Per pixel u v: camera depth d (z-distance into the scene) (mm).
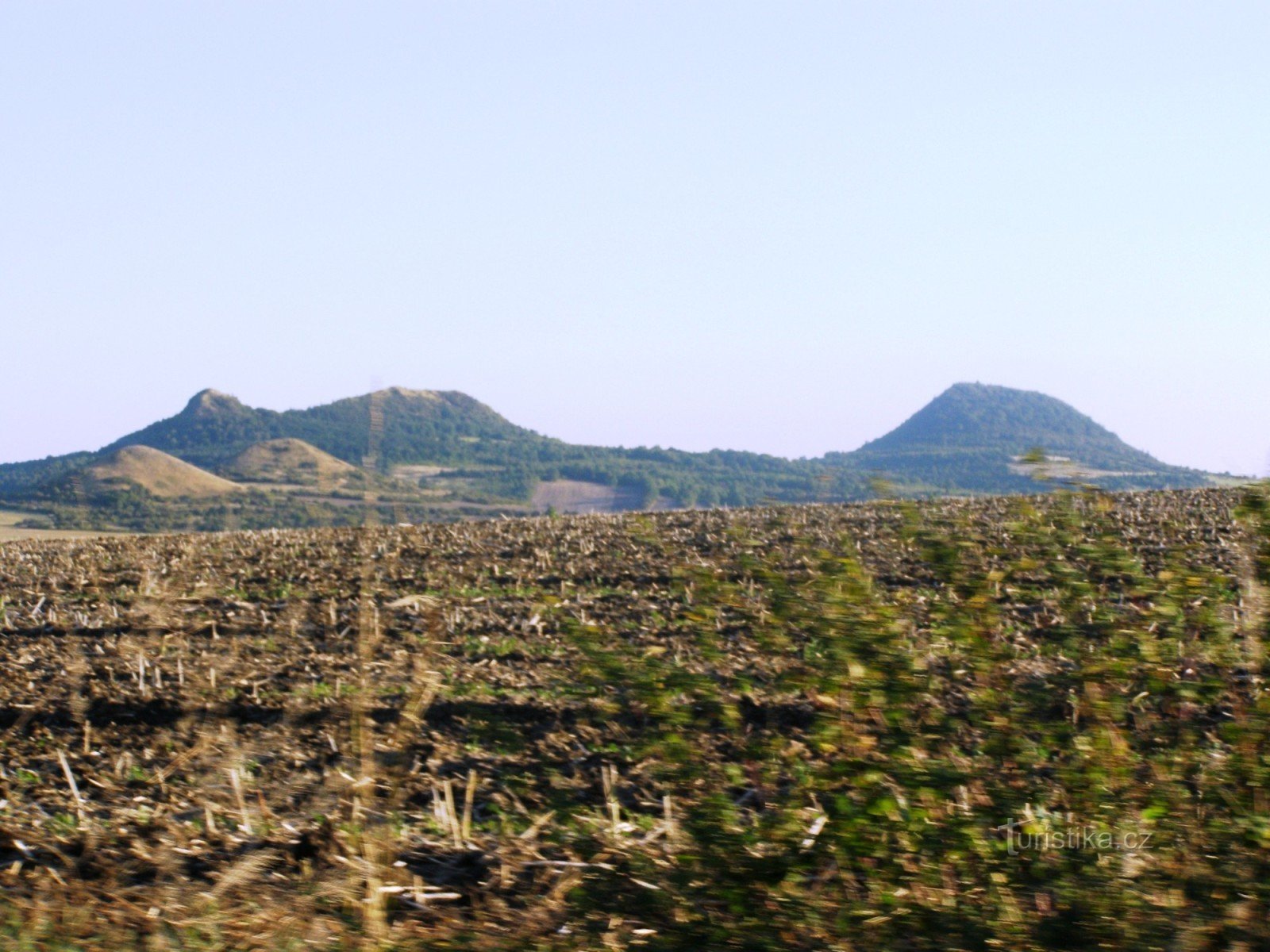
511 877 5625
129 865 5859
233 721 9086
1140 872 4406
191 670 10688
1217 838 4418
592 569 17859
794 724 7227
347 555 20469
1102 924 4176
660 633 11945
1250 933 4164
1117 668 4684
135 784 7684
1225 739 4766
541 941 4754
